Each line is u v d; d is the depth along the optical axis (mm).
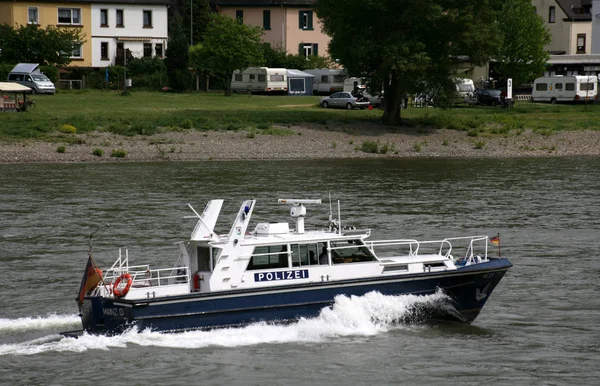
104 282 67750
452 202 132750
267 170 173000
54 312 73812
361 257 68938
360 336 67000
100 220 115562
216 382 58250
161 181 154375
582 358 63344
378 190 145750
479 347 65375
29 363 61250
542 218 118500
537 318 72625
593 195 140750
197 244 67250
